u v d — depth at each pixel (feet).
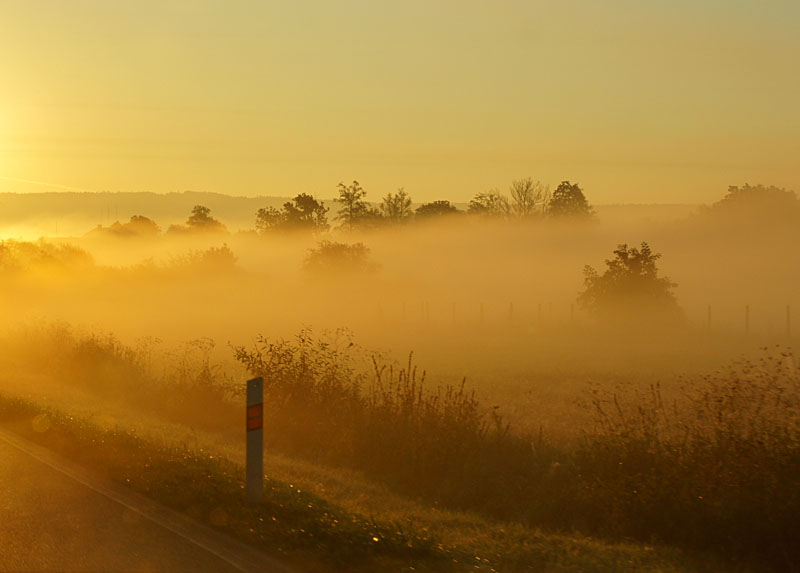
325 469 44.32
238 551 25.32
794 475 31.76
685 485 33.40
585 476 38.50
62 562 24.13
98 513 29.50
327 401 53.21
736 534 31.22
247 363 59.52
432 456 43.34
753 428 34.63
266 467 42.45
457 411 46.57
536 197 350.02
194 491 31.42
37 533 27.02
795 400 40.11
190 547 25.63
